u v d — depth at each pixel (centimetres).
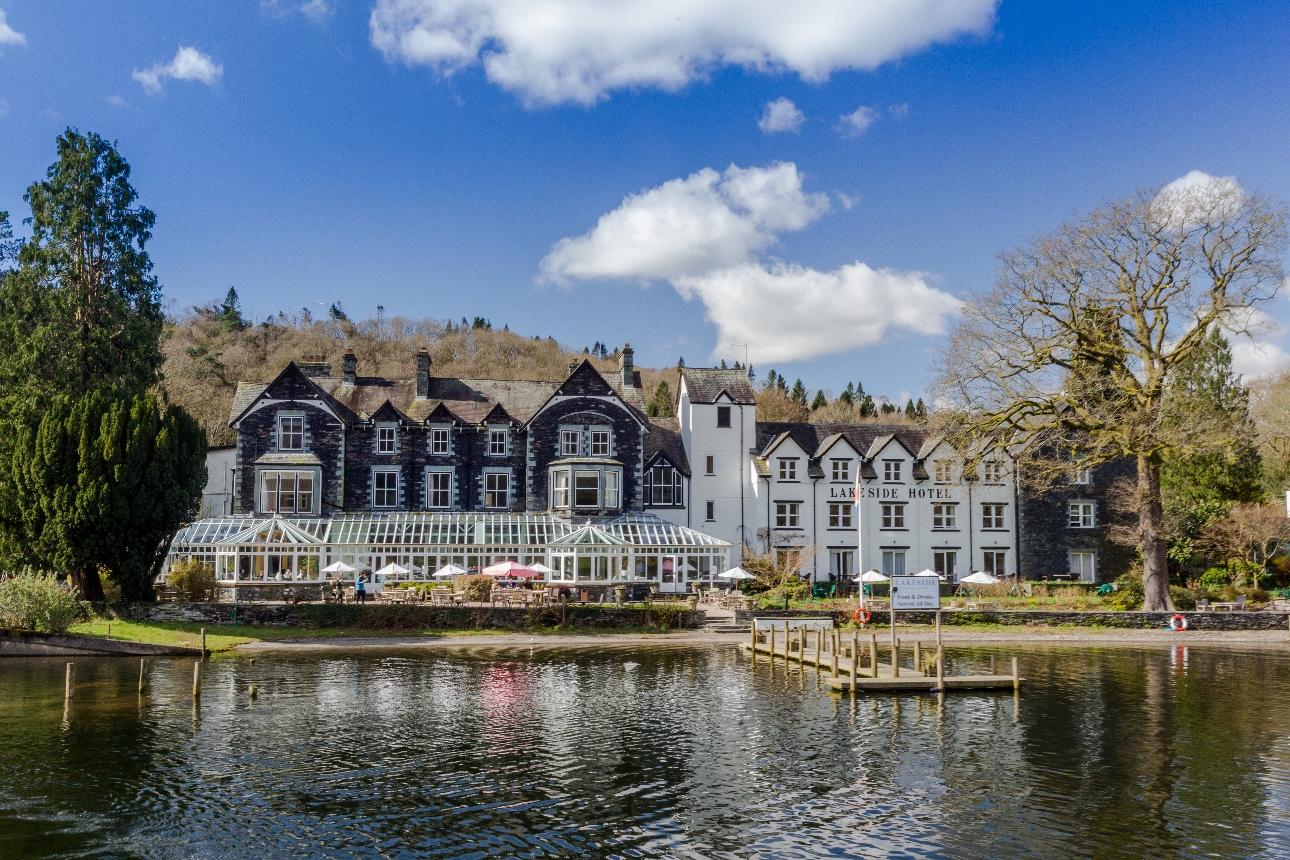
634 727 2675
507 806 1973
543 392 7056
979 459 5412
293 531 5688
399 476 6444
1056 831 1838
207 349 11375
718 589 5950
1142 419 5025
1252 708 2956
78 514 4431
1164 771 2236
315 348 14375
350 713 2839
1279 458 7350
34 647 3991
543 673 3631
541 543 6122
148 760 2283
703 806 1977
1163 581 5269
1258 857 1711
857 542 6975
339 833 1812
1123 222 4959
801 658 3869
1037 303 5159
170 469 4731
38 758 2294
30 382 5047
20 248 5456
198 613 4700
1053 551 7062
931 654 3494
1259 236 4706
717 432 7069
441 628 4841
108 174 5494
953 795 2052
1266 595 5881
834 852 1733
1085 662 4009
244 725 2664
